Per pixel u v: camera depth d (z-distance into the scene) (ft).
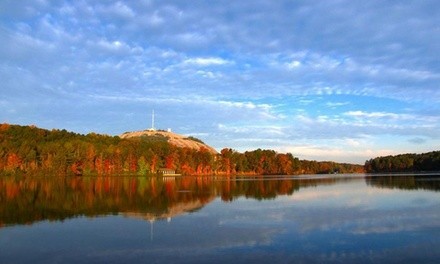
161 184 314.14
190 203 156.76
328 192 210.59
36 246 79.36
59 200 170.91
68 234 90.99
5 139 497.87
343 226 98.99
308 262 66.90
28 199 175.52
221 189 246.47
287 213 123.24
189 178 490.08
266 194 201.67
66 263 67.62
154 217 116.57
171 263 66.80
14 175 472.85
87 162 533.14
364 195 187.42
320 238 84.99
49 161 497.46
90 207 143.02
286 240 83.15
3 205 150.20
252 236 87.35
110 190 236.02
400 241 81.46
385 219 109.29
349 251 73.82
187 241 82.69
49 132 578.25
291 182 350.64
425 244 78.59
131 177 494.59
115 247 77.92
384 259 68.33
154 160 604.90
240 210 132.16
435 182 304.71
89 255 72.28
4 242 83.05
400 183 296.51
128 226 101.04
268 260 68.18
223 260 68.33
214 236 87.61
